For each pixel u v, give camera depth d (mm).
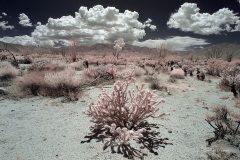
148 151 3957
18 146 4059
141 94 4793
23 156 3709
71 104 6859
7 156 3705
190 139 4484
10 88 8344
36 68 13336
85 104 6898
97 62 22641
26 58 24156
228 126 4672
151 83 10039
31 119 5492
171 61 29078
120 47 22078
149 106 4711
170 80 12000
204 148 4094
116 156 3756
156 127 5094
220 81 11000
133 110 4852
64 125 5102
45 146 4070
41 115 5809
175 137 4566
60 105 6738
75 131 4762
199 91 9664
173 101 7617
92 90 8984
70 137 4457
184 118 5766
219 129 4543
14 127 4957
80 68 17266
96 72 11234
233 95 8562
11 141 4258
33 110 6238
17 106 6633
